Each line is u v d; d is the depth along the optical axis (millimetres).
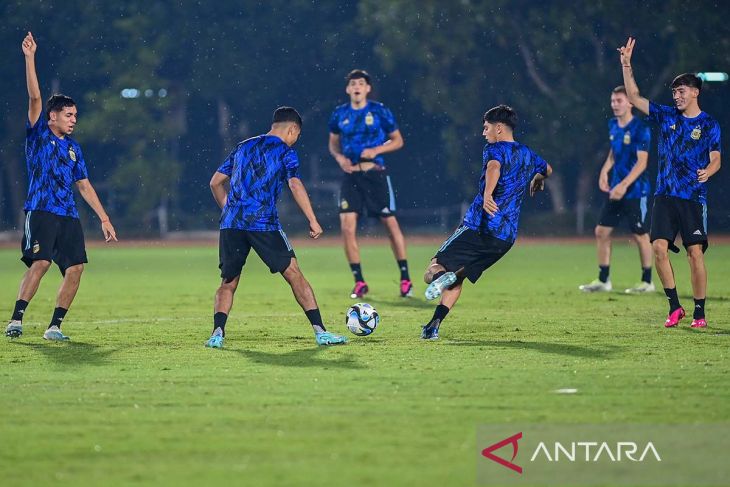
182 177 166375
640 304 46188
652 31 140625
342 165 51500
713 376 26656
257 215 32250
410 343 33125
